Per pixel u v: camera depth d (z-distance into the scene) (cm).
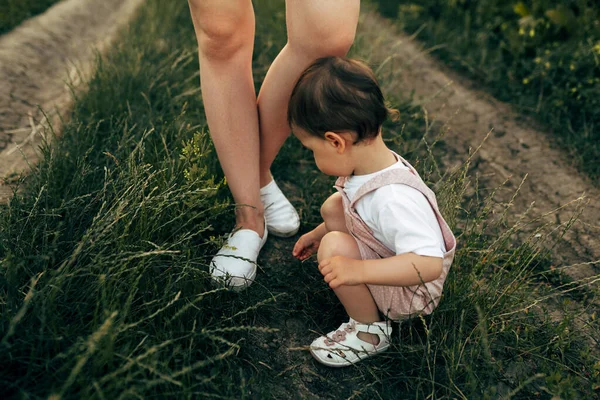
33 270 164
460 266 197
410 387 164
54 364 141
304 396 161
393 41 423
